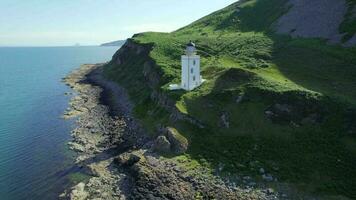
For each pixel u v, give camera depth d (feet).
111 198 162.20
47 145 236.63
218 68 279.49
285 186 162.40
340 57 261.85
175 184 168.66
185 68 250.16
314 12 361.10
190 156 193.47
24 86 497.46
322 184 160.25
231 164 181.06
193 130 210.59
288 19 386.11
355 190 155.33
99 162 203.41
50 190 175.01
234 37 393.70
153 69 341.41
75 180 184.14
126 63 468.75
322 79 238.48
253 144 190.90
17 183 182.39
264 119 202.69
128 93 364.79
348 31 294.87
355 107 192.03
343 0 345.10
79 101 368.68
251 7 485.97
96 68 633.20
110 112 314.96
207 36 437.58
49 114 320.91
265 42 343.87
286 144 185.98
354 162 168.35
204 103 225.76
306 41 312.50
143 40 466.70
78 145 232.12
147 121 256.73
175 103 233.96
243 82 230.89
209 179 172.04
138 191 163.73
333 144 179.52
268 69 268.82
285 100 205.05
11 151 226.79
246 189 163.32
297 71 258.16
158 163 188.14
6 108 350.43
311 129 191.01
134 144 230.07
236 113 210.79
